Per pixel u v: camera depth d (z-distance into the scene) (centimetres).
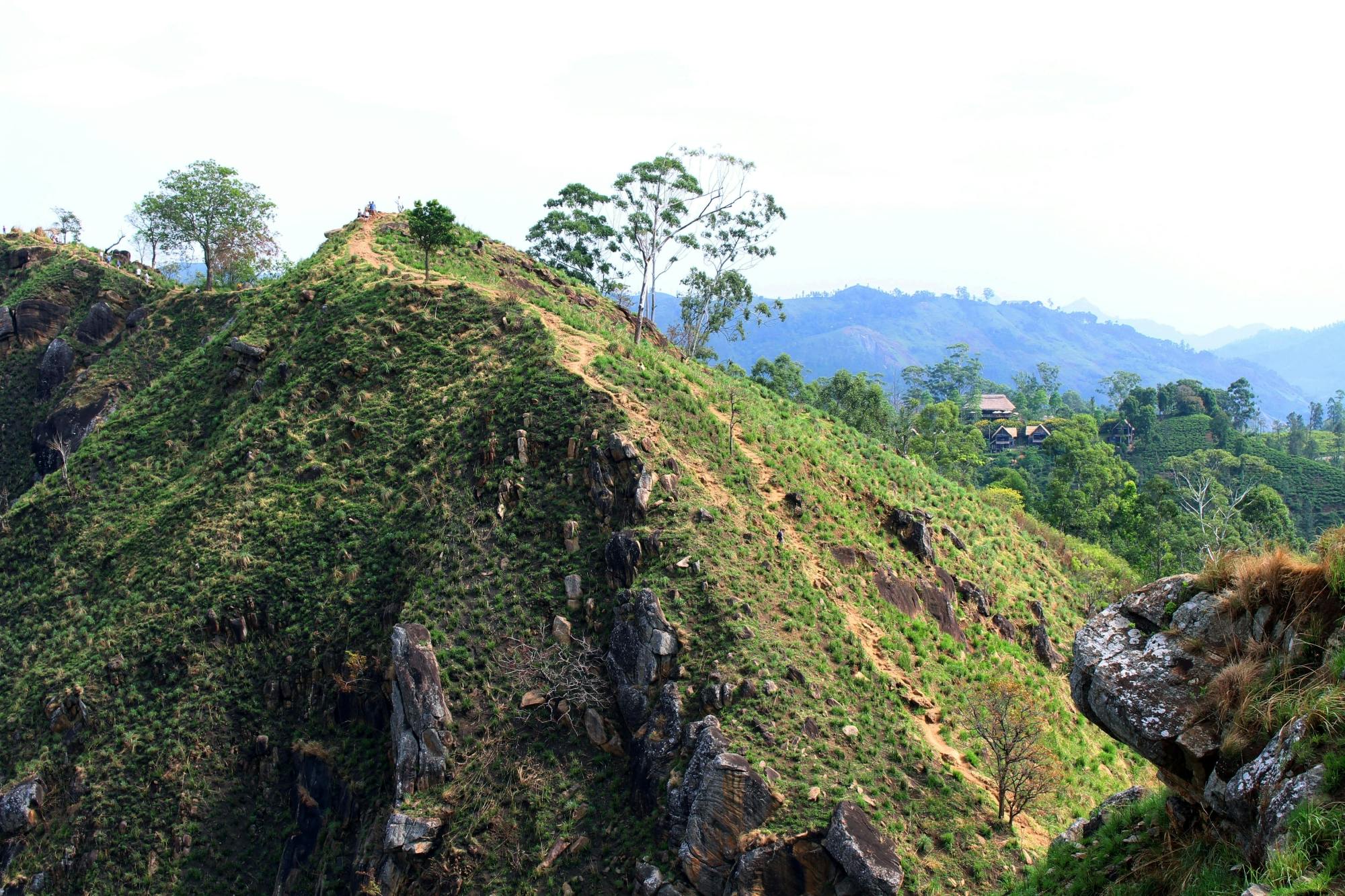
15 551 7438
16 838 5434
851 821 3966
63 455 8219
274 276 11981
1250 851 1831
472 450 6406
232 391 8081
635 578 5362
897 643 5606
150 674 5925
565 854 4441
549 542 5769
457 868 4516
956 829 4203
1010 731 4631
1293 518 16875
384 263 9144
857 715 4744
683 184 9306
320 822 5222
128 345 10100
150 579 6488
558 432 6247
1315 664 1923
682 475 6009
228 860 5222
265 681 5769
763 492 6462
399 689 5091
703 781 4244
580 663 5106
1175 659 2173
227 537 6519
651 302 12400
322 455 6938
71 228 13275
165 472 7644
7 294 11588
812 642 5116
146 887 5116
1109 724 2241
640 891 4178
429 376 7312
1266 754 1842
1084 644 2364
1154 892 2131
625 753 4800
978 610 6562
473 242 10431
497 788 4769
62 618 6619
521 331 7550
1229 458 17950
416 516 6175
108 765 5538
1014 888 2834
